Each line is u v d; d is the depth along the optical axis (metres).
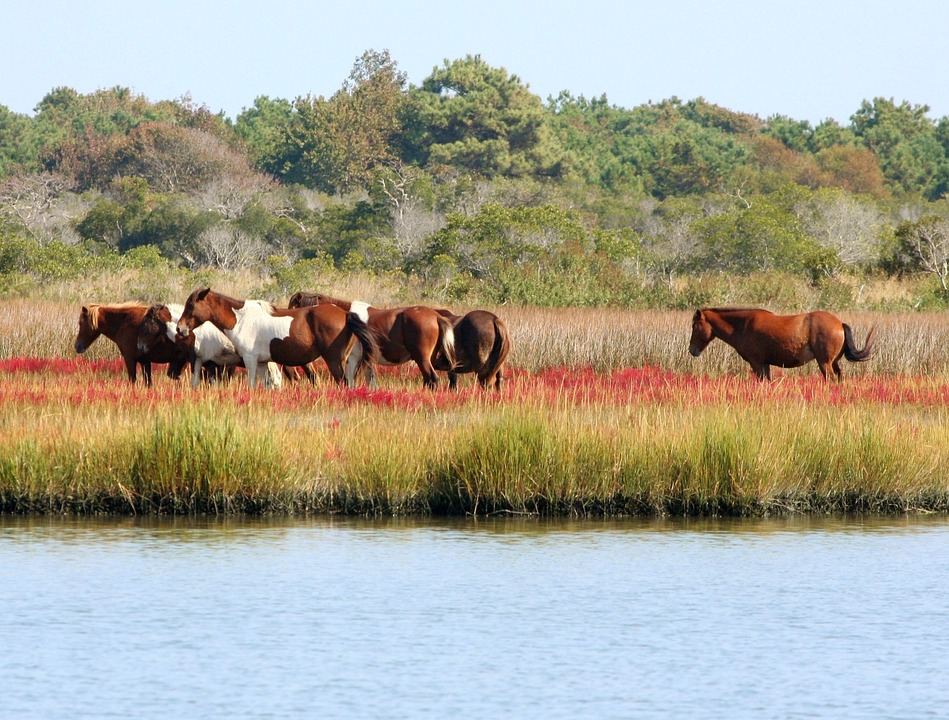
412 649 38.19
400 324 76.94
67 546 50.00
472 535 52.50
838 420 61.47
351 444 57.72
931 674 36.34
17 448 56.50
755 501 57.12
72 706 33.28
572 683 35.31
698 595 44.16
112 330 79.50
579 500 56.50
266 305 77.31
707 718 32.81
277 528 53.44
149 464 55.88
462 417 62.84
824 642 39.22
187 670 36.12
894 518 57.31
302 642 38.72
